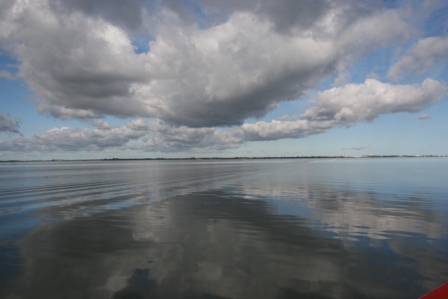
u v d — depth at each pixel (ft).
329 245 27.40
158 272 21.33
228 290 18.57
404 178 104.53
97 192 69.36
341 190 69.51
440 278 20.33
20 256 24.70
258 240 28.99
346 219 38.19
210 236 30.45
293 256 24.52
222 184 87.40
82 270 21.67
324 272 21.27
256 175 128.98
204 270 21.61
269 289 18.74
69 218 39.58
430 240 28.91
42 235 31.12
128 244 27.89
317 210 44.50
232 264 22.79
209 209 45.70
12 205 50.90
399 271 21.49
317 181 94.84
